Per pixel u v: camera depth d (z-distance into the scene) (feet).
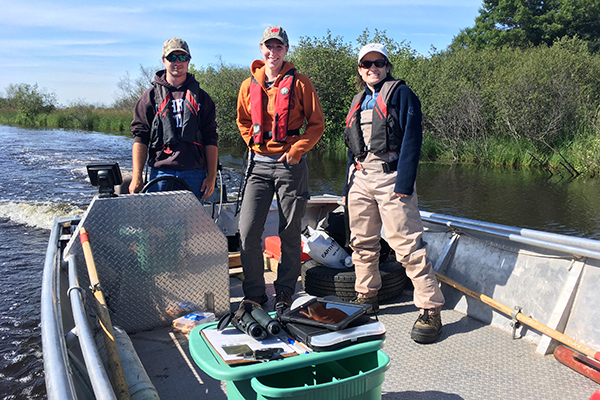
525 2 150.61
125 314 8.63
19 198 36.45
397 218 8.71
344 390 4.90
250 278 10.00
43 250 23.54
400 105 8.52
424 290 8.64
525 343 8.40
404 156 8.39
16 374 12.17
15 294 17.72
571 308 7.90
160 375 7.40
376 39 86.84
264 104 9.54
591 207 38.24
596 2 140.26
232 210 14.60
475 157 67.56
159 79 10.53
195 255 9.06
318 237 11.12
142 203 8.53
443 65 76.54
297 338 5.35
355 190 9.38
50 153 72.43
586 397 6.72
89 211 8.16
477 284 9.71
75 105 190.49
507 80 68.28
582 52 73.41
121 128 155.84
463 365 7.72
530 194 43.88
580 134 61.52
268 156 9.61
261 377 5.24
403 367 7.71
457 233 10.63
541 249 8.70
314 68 83.41
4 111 222.48
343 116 83.61
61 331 5.19
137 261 8.60
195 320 8.70
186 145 10.37
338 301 5.99
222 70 103.24
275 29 9.11
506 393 6.86
